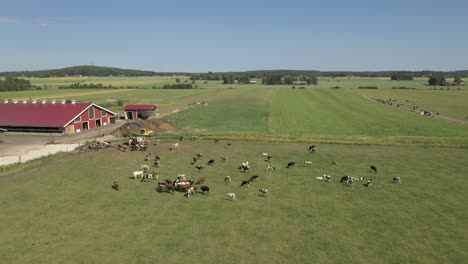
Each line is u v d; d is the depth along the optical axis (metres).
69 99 160.62
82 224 29.72
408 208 32.72
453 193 36.28
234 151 55.47
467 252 25.25
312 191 37.34
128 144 59.06
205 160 50.00
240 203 34.16
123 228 28.97
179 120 92.06
